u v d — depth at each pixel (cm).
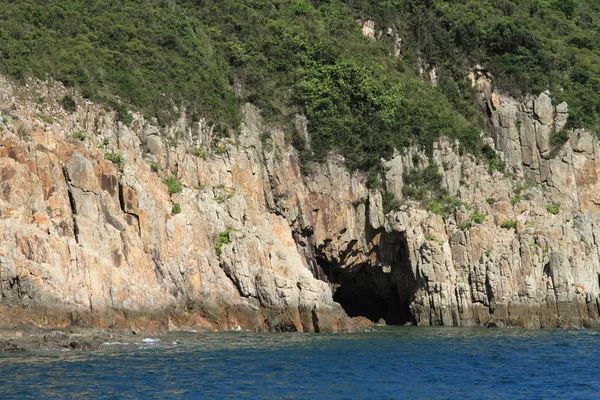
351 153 7812
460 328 6888
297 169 7662
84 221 5694
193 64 7925
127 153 6688
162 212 6309
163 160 6981
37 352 4688
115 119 6912
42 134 5984
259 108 7894
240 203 6956
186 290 6191
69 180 5766
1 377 3991
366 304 7975
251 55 8331
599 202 8312
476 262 7294
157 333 5706
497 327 6931
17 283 5075
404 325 7331
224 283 6381
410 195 7775
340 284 7756
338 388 4069
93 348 4888
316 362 4759
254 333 6091
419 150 8069
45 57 7006
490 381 4331
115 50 7606
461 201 7856
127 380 4028
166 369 4338
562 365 4825
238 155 7375
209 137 7438
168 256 6203
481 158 8319
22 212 5381
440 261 7250
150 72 7562
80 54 7300
